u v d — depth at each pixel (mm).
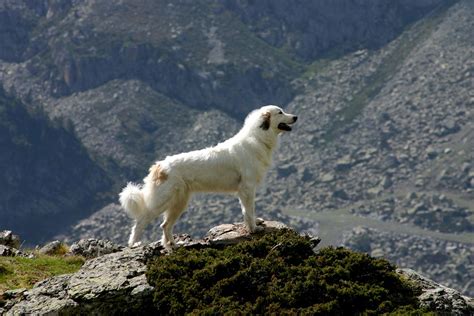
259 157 22344
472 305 20109
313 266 19859
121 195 22078
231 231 22469
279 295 18625
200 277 19219
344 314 18594
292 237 20844
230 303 18375
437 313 19141
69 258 24141
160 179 21844
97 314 18719
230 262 19500
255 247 20500
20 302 19297
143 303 18844
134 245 21688
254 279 19141
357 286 19047
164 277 19219
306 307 18453
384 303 18672
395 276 19938
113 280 19297
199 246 21484
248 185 22062
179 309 18469
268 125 22531
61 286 19578
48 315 18672
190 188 22094
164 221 22312
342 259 20203
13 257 23656
